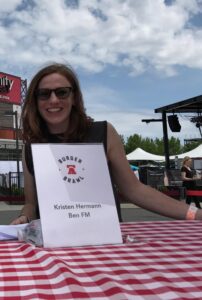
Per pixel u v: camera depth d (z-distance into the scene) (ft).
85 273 4.47
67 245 5.83
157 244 5.97
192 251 5.53
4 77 164.25
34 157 6.05
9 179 65.51
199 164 94.27
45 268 4.71
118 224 6.13
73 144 6.29
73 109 8.69
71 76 8.46
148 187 8.41
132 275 4.37
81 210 6.03
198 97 52.03
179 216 8.18
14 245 6.10
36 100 8.54
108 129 8.86
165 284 4.05
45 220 5.85
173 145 223.51
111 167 8.61
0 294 3.87
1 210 51.26
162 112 64.03
